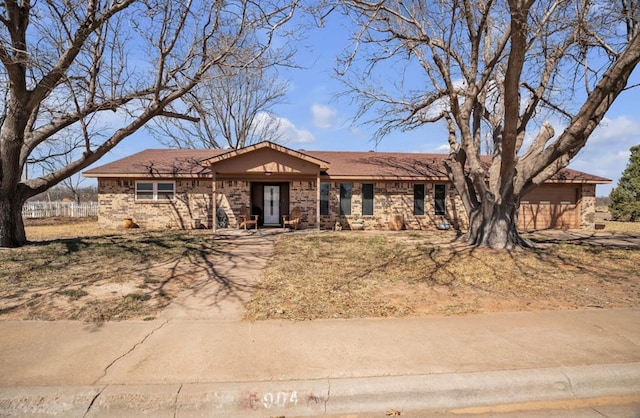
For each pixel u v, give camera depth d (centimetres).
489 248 1164
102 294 671
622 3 1011
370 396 356
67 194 4625
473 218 1280
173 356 422
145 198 1906
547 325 527
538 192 2152
